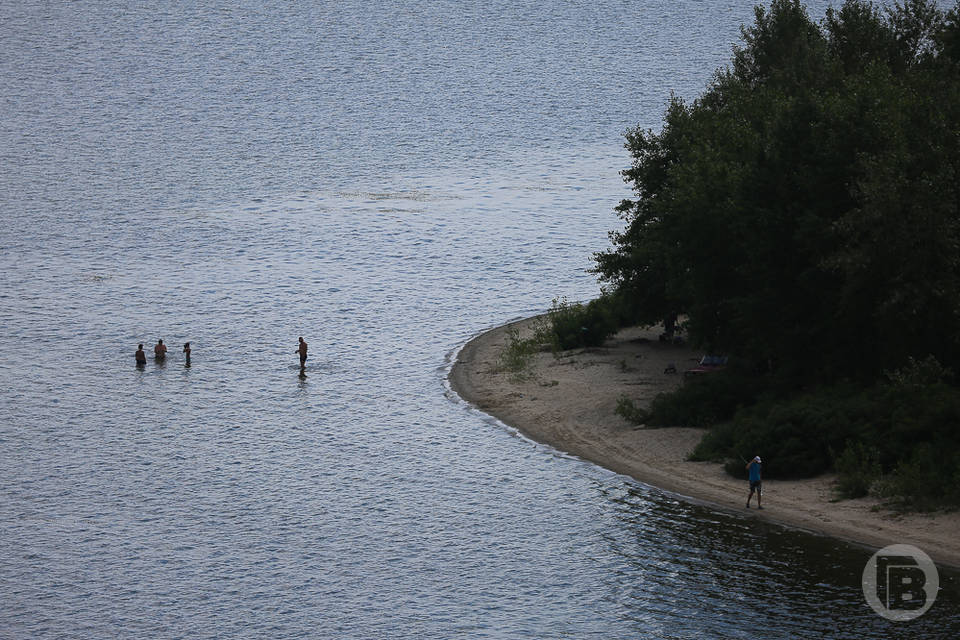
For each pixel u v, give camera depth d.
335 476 110.19
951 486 94.56
